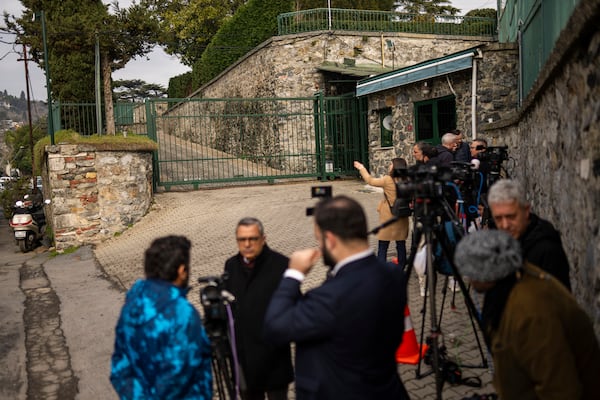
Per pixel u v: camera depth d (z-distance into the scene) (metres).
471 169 5.14
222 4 34.28
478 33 21.41
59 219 11.53
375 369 2.25
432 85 13.08
